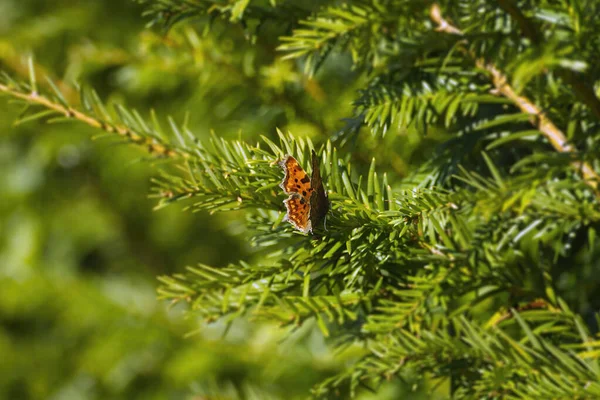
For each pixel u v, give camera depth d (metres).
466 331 1.11
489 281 1.14
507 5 1.11
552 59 1.04
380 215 1.07
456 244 1.14
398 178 1.24
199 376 2.45
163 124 2.12
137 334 3.10
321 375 1.81
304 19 1.20
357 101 1.14
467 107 1.14
